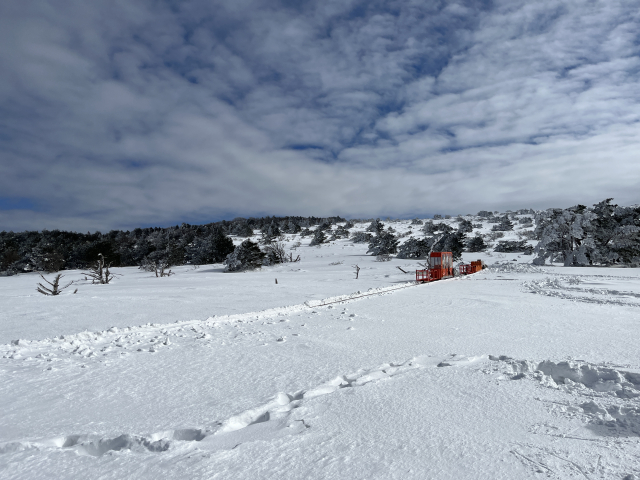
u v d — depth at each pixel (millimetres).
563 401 4770
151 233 152250
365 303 16641
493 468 3238
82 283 43688
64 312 15820
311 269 57125
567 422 4156
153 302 19172
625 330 9656
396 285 27375
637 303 14977
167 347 8648
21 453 3791
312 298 20484
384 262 64188
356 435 3975
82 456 3705
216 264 74938
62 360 7629
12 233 112875
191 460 3512
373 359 7289
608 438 3729
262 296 21766
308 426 4234
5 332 11820
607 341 8359
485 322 11258
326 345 8578
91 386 6035
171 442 3846
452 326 10703
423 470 3234
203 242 84625
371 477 3137
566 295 18203
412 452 3574
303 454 3576
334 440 3865
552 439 3762
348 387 5562
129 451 3775
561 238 47594
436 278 33500
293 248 98438
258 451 3654
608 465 3223
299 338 9406
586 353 7254
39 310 16469
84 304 18453
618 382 5258
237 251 58906
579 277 29281
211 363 7285
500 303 15672
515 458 3402
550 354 7238
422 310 14086
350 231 133375
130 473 3336
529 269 38719
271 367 6910
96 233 146875
